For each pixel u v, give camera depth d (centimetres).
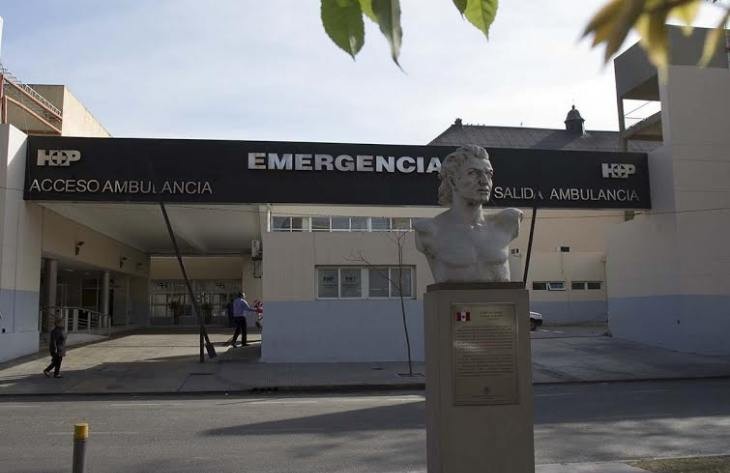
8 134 1964
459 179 613
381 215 2808
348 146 2212
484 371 546
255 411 1259
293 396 1552
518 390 547
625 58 3052
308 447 895
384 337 2127
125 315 3875
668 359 2172
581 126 5256
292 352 2094
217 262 4466
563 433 978
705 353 2297
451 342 546
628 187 2459
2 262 1945
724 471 688
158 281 4419
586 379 1825
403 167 2234
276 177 2173
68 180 2077
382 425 1079
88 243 2998
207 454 855
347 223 2769
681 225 2352
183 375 1845
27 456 845
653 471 696
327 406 1334
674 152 2375
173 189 2119
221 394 1606
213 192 2136
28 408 1312
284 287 2106
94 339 2859
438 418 545
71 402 1427
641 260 2567
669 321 2397
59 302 3650
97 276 3719
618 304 2733
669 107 2400
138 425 1089
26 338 2100
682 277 2333
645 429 1009
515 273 4047
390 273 2153
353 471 757
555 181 2389
